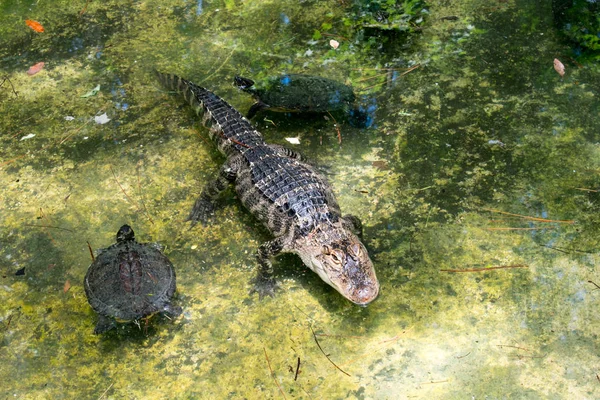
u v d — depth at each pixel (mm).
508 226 2025
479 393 1750
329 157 2209
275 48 2539
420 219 2051
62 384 1799
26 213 2098
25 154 2238
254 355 1828
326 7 2684
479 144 2213
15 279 1967
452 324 1858
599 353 1798
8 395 1783
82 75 2463
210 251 2018
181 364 1821
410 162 2182
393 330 1854
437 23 2590
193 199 2131
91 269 1878
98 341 1861
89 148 2254
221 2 2719
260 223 2074
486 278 1931
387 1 2689
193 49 2545
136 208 2107
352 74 2438
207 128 2250
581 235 1994
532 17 2582
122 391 1786
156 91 2418
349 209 2080
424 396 1749
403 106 2328
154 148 2256
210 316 1896
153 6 2707
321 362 1810
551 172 2133
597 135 2211
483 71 2414
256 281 1939
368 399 1749
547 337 1827
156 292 1827
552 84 2357
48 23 2639
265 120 2328
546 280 1918
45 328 1883
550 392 1746
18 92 2406
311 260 1910
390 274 1948
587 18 2559
